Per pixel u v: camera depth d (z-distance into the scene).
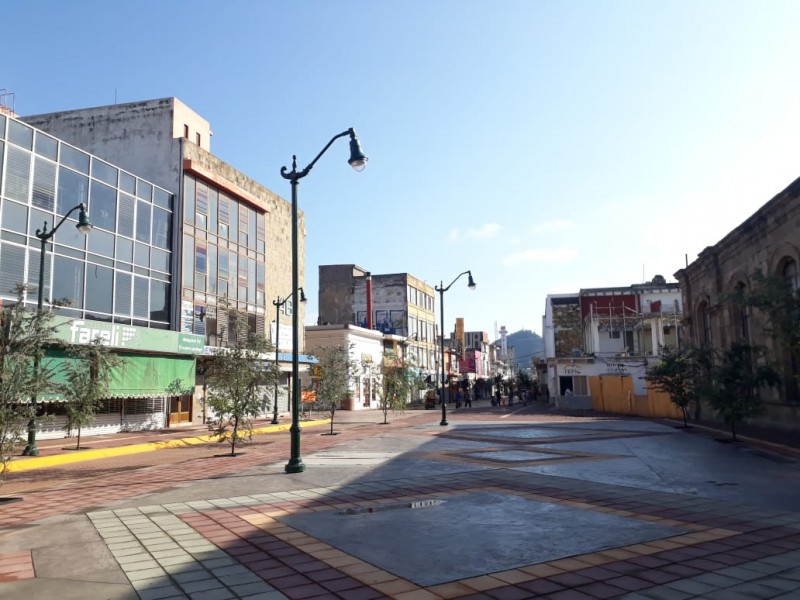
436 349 73.94
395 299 65.12
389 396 32.97
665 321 48.16
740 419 18.52
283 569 5.92
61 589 5.39
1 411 9.98
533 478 11.80
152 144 30.22
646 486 10.80
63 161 22.84
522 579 5.55
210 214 31.61
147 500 9.77
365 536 7.17
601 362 48.12
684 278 30.17
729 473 12.38
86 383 18.42
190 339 27.31
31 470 14.97
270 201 37.94
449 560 6.14
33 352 10.70
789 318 13.61
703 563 6.01
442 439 21.02
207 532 7.48
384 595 5.16
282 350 38.28
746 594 5.12
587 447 17.70
